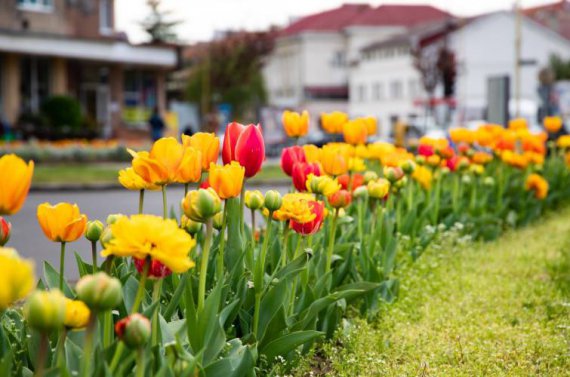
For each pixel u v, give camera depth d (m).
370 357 5.09
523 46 73.44
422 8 94.81
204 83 68.12
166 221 2.87
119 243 2.84
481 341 5.77
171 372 3.13
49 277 4.24
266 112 53.81
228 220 4.82
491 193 11.68
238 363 3.85
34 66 40.72
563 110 48.31
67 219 3.54
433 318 6.38
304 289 5.16
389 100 81.94
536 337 5.81
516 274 8.16
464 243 9.06
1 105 38.94
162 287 4.67
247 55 76.25
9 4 39.94
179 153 3.62
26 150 29.94
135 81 46.72
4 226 3.34
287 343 4.54
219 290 3.81
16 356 3.73
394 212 8.22
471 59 72.38
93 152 31.30
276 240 5.48
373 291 6.26
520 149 12.41
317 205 4.61
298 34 92.38
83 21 43.75
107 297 2.73
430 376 4.93
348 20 94.12
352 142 7.33
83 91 44.06
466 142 10.92
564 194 13.30
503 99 17.34
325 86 92.06
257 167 4.60
